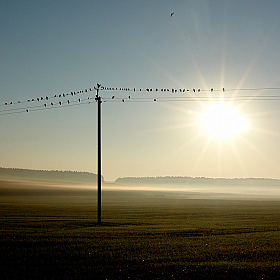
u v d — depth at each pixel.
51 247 26.25
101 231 35.16
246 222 46.09
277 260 22.67
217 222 45.91
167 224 42.84
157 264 21.41
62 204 87.94
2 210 63.81
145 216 55.06
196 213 62.66
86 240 29.41
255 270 20.20
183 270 20.06
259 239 30.62
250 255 23.97
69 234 32.84
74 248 25.91
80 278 18.58
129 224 42.53
